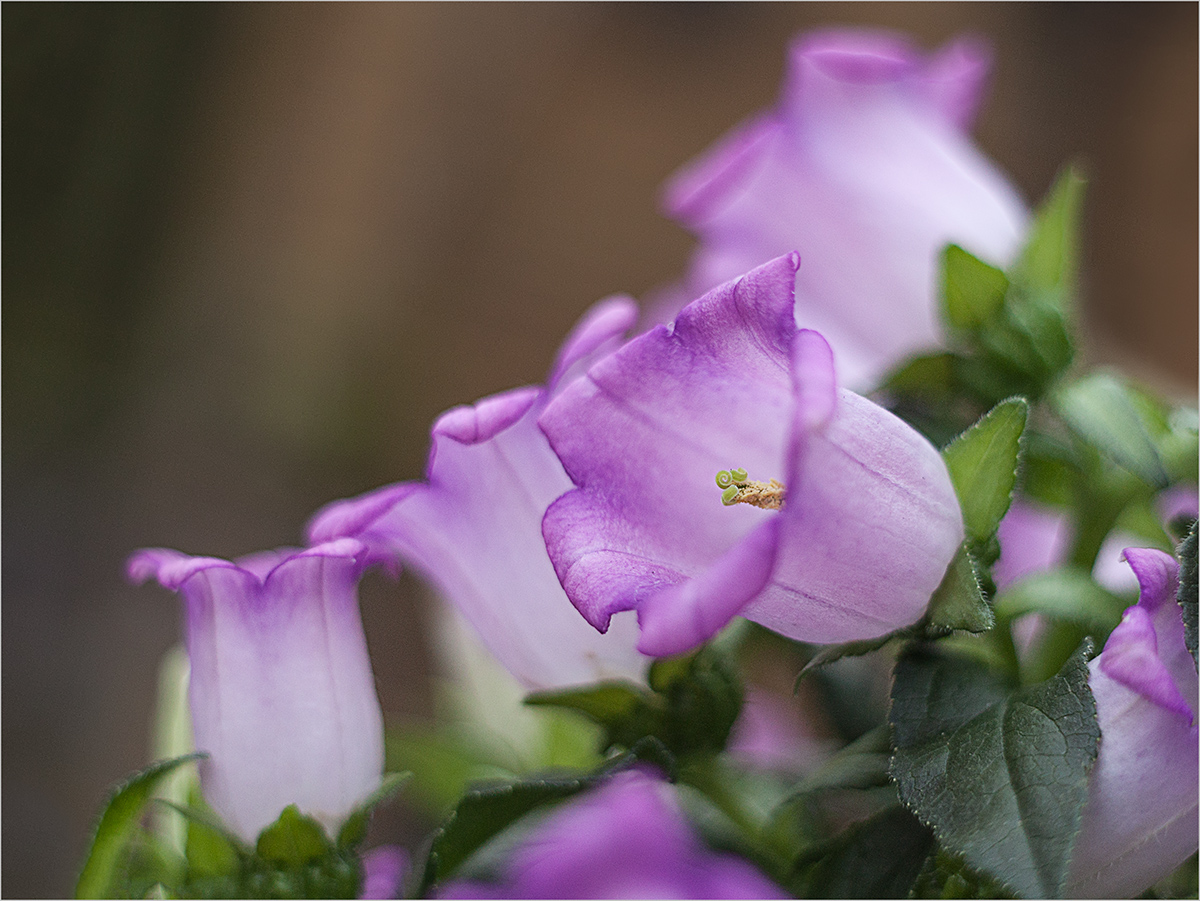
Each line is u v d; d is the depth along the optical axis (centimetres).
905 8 252
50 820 207
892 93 97
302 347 261
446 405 262
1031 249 94
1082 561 92
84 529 239
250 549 241
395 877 93
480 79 268
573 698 90
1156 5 234
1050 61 242
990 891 87
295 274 264
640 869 90
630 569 86
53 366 251
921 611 87
